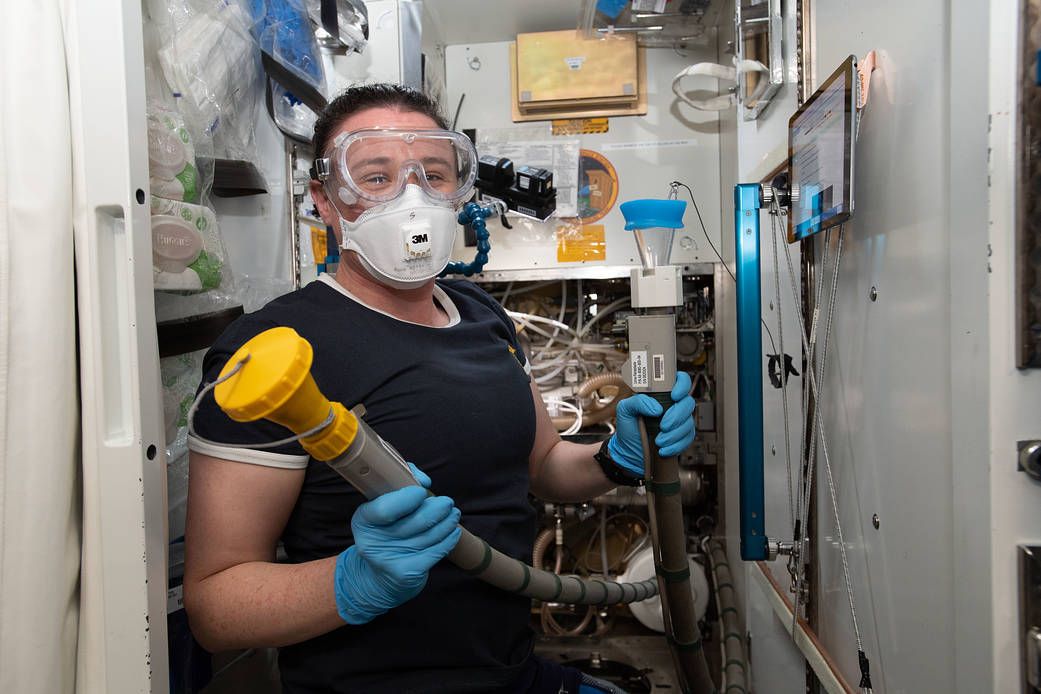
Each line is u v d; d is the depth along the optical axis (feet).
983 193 1.84
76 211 2.03
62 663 2.01
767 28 3.93
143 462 2.02
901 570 2.49
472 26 6.09
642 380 3.10
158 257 2.64
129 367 2.03
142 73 2.11
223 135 3.48
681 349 6.08
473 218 4.58
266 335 1.72
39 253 1.94
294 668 2.60
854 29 2.89
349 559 2.20
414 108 2.97
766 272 4.30
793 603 3.79
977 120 1.86
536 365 6.10
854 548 2.98
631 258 6.11
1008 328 1.81
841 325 3.11
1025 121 1.75
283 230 4.24
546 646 5.92
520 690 2.92
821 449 3.37
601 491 3.54
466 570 2.42
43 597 1.94
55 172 1.97
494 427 2.76
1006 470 1.83
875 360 2.71
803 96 3.51
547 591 2.76
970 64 1.89
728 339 5.65
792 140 3.37
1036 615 1.80
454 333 2.98
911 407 2.39
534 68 6.02
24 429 1.92
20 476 1.92
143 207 2.09
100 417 2.02
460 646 2.62
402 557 2.03
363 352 2.61
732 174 5.30
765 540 3.48
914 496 2.38
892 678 2.59
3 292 1.90
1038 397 1.81
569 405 5.85
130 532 2.01
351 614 2.12
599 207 6.15
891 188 2.52
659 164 6.08
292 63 3.86
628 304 6.24
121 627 2.02
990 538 1.85
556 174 6.11
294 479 2.43
